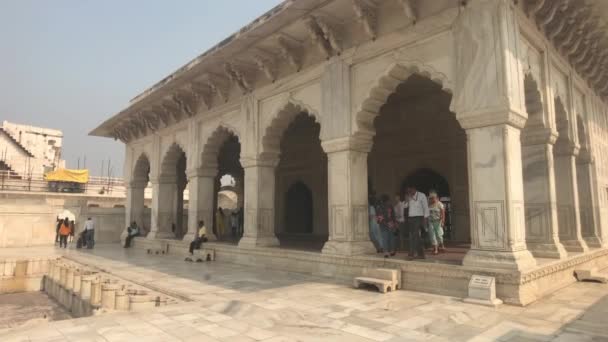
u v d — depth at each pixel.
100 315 4.22
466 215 8.89
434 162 9.52
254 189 8.45
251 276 6.91
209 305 4.71
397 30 6.07
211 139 10.23
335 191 6.75
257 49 7.86
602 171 8.88
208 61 8.46
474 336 3.50
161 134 12.37
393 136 10.34
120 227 15.78
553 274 5.36
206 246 9.65
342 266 6.43
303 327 3.80
